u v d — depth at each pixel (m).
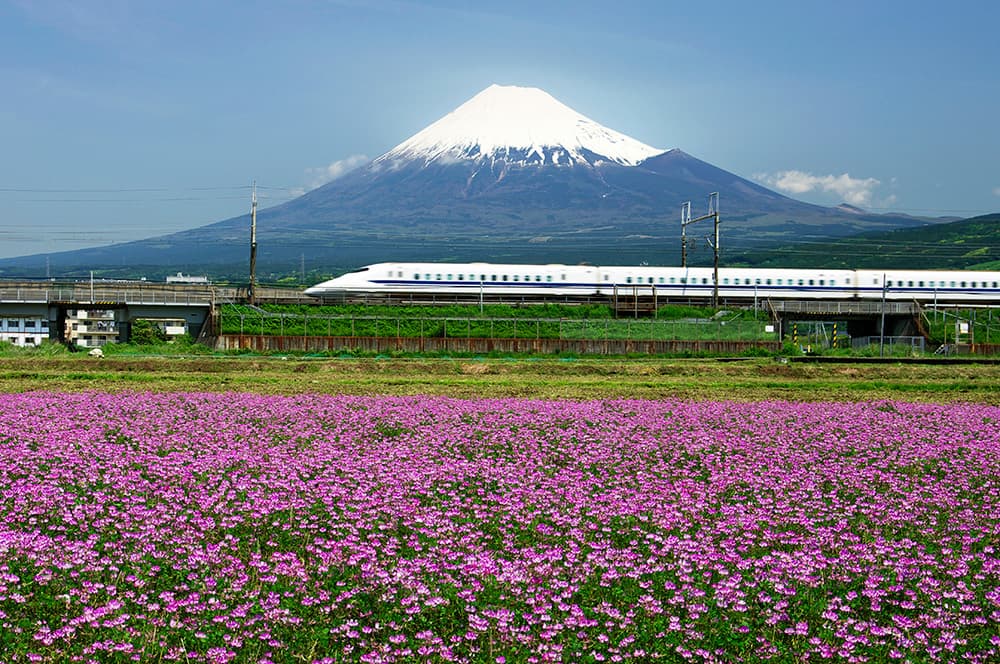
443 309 89.75
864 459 27.16
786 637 13.96
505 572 15.70
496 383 52.22
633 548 17.69
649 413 37.00
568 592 15.09
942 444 29.86
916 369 63.88
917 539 18.80
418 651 13.09
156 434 28.98
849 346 95.50
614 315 93.19
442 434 30.16
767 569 16.20
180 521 18.39
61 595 14.44
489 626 13.77
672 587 15.33
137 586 15.05
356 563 16.33
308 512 19.47
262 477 22.50
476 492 21.97
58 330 90.62
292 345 79.44
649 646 13.51
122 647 12.63
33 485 21.16
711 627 14.12
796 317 96.25
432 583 15.30
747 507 20.80
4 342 75.12
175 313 88.88
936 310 94.06
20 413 33.38
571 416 35.44
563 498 21.16
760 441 30.12
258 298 91.88
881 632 13.83
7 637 13.14
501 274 100.00
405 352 78.12
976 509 21.28
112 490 21.14
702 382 54.88
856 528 19.44
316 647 13.23
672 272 103.12
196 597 14.47
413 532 18.20
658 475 24.59
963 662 13.34
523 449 27.73
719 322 86.19
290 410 35.59
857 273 105.56
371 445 27.91
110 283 95.06
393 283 98.38
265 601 14.35
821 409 39.28
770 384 53.50
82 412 33.91
